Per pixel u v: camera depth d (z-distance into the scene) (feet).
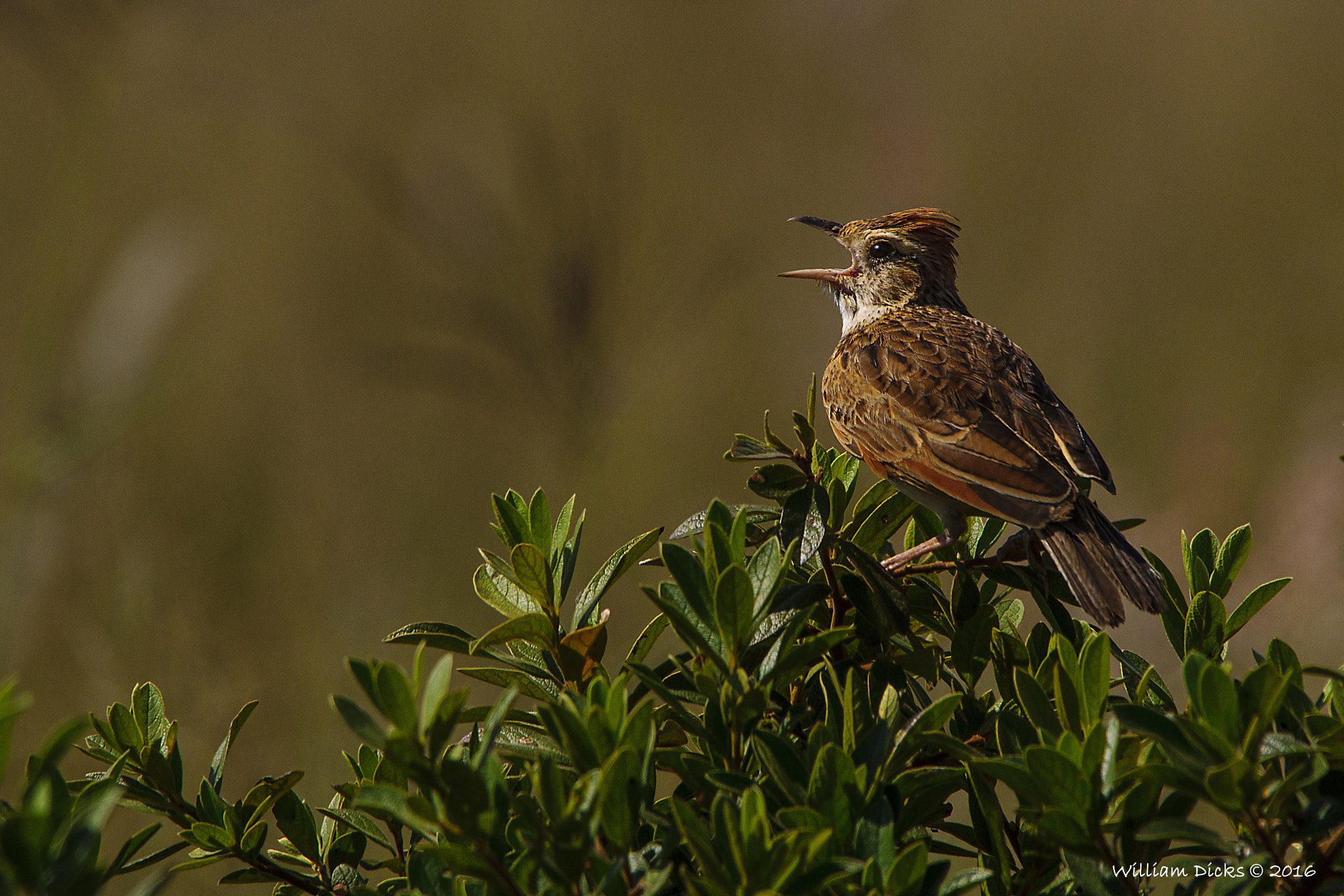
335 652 37.68
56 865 8.40
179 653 34.58
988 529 20.84
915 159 57.36
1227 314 53.62
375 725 9.18
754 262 55.36
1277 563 38.50
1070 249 56.34
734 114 59.31
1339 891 10.12
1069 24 60.29
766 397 50.93
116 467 39.45
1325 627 35.73
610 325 47.29
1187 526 44.06
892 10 59.57
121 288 38.27
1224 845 9.64
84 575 36.14
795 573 15.60
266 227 55.26
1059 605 15.65
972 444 22.41
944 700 10.87
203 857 12.80
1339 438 44.34
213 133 57.82
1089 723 11.10
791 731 13.33
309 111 58.80
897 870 9.41
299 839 13.35
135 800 12.84
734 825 9.10
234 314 53.72
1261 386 50.47
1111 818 10.62
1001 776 10.18
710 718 11.46
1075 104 58.65
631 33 61.00
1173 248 55.62
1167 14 60.29
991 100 58.80
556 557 13.55
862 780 10.25
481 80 60.80
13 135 55.93
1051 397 24.30
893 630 14.43
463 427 48.11
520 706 24.23
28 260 53.93
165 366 40.83
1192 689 9.97
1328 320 52.60
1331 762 10.22
